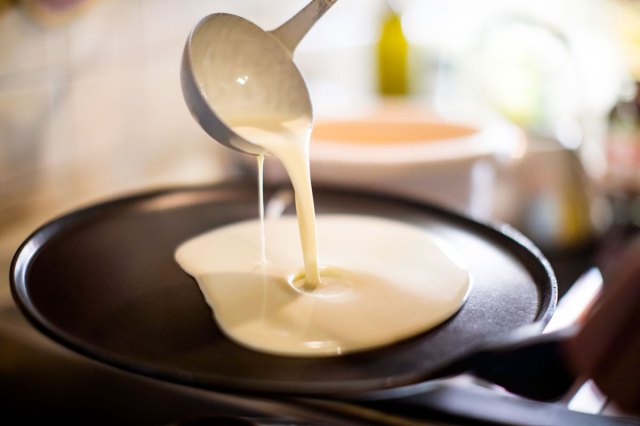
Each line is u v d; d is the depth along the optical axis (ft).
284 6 3.32
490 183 2.99
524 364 2.19
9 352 2.27
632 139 3.25
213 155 3.06
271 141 1.96
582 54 4.31
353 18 3.78
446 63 4.02
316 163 2.67
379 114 3.11
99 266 2.08
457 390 2.02
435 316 1.91
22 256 2.02
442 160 2.66
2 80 2.37
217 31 1.94
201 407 2.10
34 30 2.42
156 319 1.90
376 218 2.36
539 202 3.08
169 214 2.33
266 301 1.94
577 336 2.23
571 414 1.93
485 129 2.96
